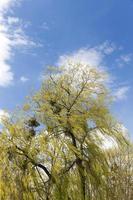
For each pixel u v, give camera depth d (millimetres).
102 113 19984
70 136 19438
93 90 20453
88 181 19031
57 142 18828
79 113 19922
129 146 20453
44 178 18859
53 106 19922
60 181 18578
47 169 18906
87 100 20172
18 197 18375
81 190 18859
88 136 19594
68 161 18828
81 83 20344
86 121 19766
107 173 19547
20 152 18875
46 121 19469
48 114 19453
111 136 19953
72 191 18828
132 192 32594
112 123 20297
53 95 19984
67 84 20266
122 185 31344
